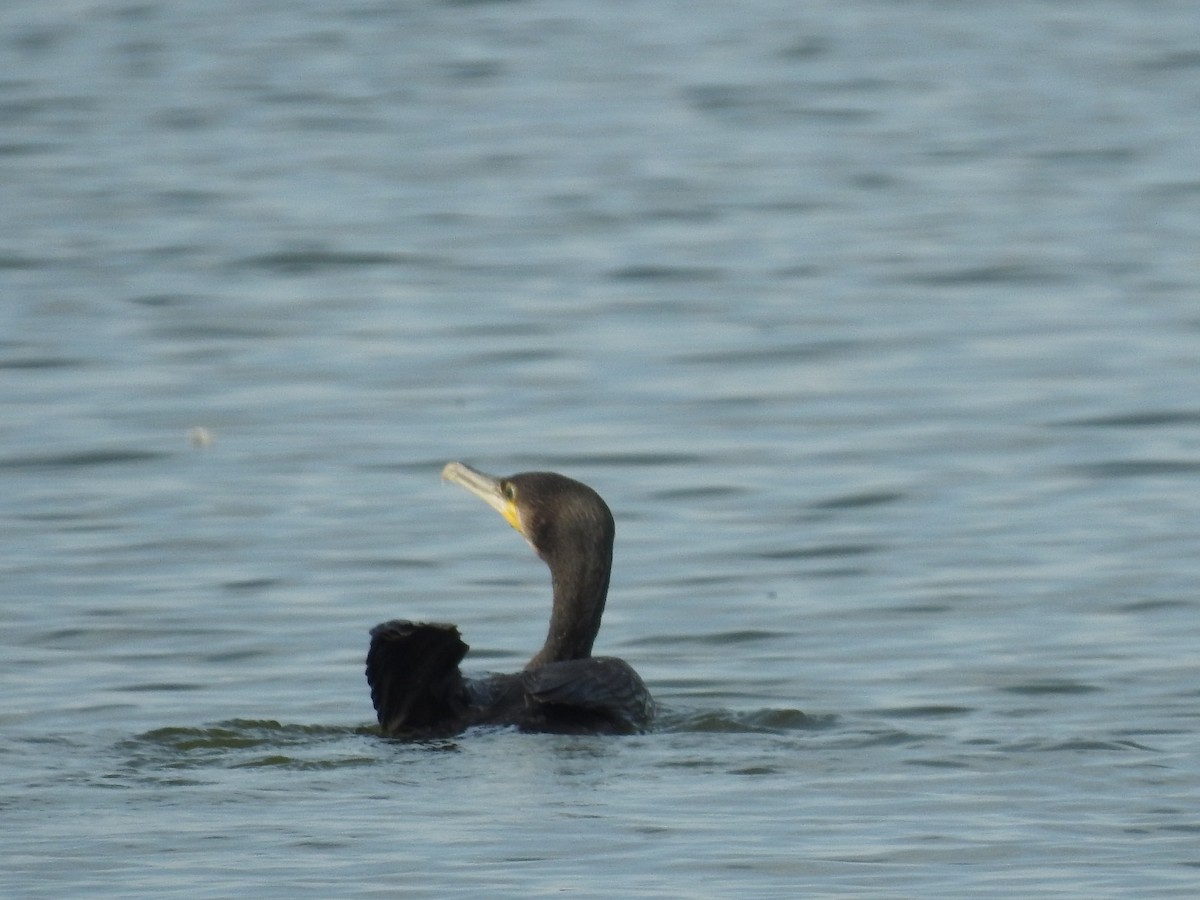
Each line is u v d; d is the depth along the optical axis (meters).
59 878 8.22
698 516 16.52
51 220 28.58
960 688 12.09
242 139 34.44
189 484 17.19
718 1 48.22
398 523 16.19
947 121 36.00
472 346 22.34
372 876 8.24
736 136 35.12
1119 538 15.69
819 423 19.34
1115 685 12.09
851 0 48.25
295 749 10.12
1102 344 22.33
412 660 10.19
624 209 29.94
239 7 46.44
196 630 13.48
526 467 17.89
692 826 8.88
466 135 35.09
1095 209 29.59
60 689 12.10
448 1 47.22
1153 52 41.56
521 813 9.05
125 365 21.31
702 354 22.08
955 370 21.34
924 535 15.88
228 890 8.09
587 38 43.69
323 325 23.23
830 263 26.56
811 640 13.36
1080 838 8.77
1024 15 46.00
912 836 8.77
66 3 46.44
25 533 15.80
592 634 11.90
